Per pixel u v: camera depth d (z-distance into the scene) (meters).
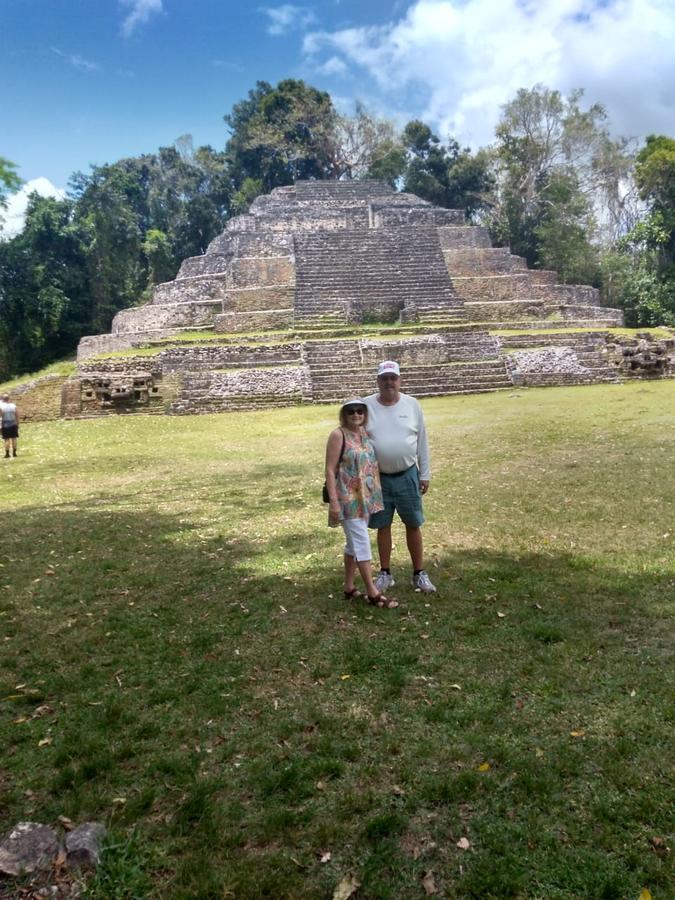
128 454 13.79
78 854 2.50
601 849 2.48
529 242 47.09
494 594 5.00
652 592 4.80
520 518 7.10
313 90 54.56
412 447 5.12
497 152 48.09
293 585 5.50
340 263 34.50
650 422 12.94
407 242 36.03
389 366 5.09
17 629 4.84
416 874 2.42
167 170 59.09
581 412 15.24
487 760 3.03
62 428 18.23
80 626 4.84
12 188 15.87
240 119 59.12
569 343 24.33
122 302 46.34
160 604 5.21
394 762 3.05
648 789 2.76
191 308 33.41
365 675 3.88
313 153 55.41
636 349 21.80
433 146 55.22
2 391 20.73
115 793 2.92
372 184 44.91
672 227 39.22
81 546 6.97
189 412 20.66
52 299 41.59
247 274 34.03
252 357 23.66
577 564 5.51
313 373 22.80
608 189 48.19
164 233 55.03
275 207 41.53
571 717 3.32
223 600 5.23
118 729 3.41
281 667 4.03
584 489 8.12
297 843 2.59
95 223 43.91
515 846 2.51
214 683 3.86
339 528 7.26
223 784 2.93
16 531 7.73
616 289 42.38
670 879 2.33
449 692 3.63
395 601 4.93
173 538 7.16
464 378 22.25
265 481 10.18
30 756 3.22
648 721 3.23
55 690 3.88
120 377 21.08
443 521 7.21
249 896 2.34
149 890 2.39
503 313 31.52
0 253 42.09
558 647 4.05
